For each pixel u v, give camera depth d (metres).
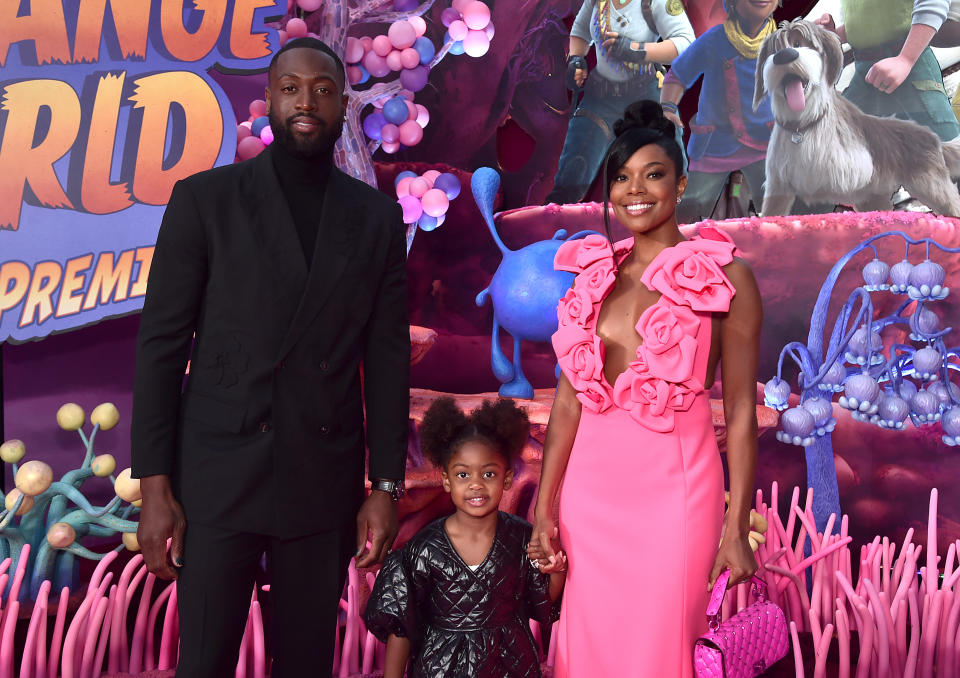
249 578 1.61
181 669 1.55
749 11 3.29
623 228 3.37
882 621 2.22
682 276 1.58
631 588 1.59
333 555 1.64
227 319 1.56
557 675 1.75
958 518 3.06
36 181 2.72
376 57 3.01
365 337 1.77
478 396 3.08
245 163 1.66
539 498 1.78
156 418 1.54
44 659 2.17
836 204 3.25
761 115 3.31
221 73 2.96
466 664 1.81
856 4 3.16
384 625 1.83
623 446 1.62
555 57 3.41
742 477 1.61
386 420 1.75
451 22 3.13
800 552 2.76
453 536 1.87
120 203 2.80
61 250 2.75
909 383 3.09
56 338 3.08
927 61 3.07
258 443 1.55
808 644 2.54
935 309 3.15
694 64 3.35
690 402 1.59
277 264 1.57
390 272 1.75
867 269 3.12
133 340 3.19
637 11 3.37
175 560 1.56
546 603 1.89
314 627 1.63
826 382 3.16
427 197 2.98
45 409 3.08
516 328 2.96
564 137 3.43
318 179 1.66
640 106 1.67
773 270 3.34
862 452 3.32
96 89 2.76
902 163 3.14
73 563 2.66
